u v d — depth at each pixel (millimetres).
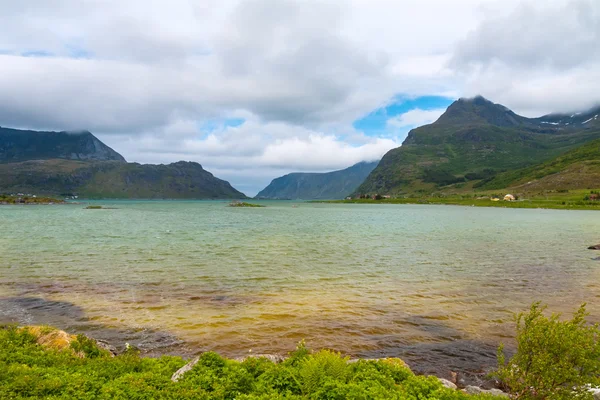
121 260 37875
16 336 15117
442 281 30156
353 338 18281
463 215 138000
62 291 25859
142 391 9977
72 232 64750
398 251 46062
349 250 46562
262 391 10406
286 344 17406
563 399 9930
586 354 9898
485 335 18891
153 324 19734
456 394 10742
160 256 40750
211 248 47312
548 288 28312
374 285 28609
